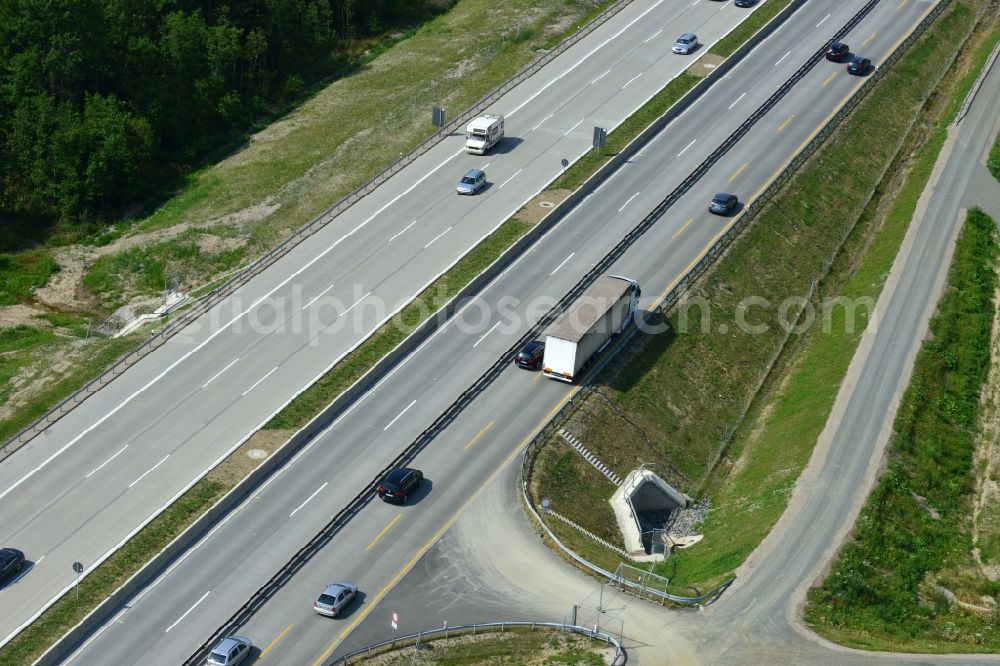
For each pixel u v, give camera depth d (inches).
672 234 3978.8
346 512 2797.7
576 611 2442.2
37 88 4712.1
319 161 4670.3
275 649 2393.0
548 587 2581.2
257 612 2502.5
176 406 3235.7
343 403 3218.5
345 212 4188.0
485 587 2578.7
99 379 3358.8
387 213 4163.4
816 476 2883.9
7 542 2758.4
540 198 4197.8
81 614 2544.3
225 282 3853.3
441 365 3380.9
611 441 3139.8
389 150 4658.0
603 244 3934.5
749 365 3543.3
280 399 3250.5
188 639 2453.2
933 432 3125.0
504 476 2945.4
